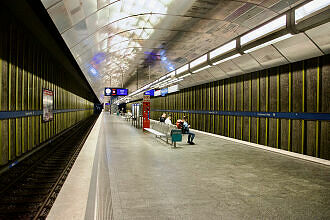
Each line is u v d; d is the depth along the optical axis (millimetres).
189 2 6254
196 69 9984
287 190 4121
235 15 6824
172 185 4320
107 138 11008
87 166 5199
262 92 9289
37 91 9602
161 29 8547
